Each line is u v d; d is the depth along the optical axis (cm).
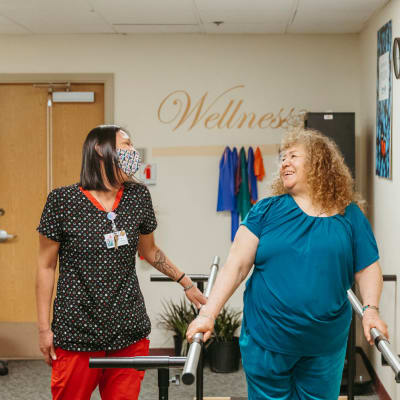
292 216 178
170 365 156
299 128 195
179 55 455
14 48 455
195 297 235
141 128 459
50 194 196
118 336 196
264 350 180
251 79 455
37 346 465
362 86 437
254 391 185
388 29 346
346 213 182
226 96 456
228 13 388
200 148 459
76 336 193
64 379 195
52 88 461
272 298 176
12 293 468
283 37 453
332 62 452
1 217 466
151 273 462
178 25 424
